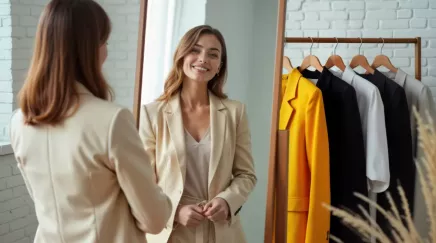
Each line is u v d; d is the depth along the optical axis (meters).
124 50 3.32
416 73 2.84
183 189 1.92
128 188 1.33
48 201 1.36
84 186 1.31
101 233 1.33
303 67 2.61
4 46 3.06
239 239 1.99
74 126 1.30
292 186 2.41
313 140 2.34
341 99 2.45
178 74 2.01
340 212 1.02
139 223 1.41
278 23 2.03
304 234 2.42
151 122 2.02
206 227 1.92
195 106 2.01
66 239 1.35
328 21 3.04
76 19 1.30
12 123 1.43
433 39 2.96
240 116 2.04
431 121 0.95
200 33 1.99
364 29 3.02
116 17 3.32
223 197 1.89
